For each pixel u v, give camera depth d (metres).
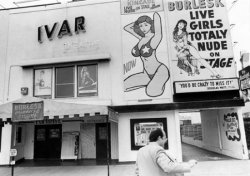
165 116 12.49
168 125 12.41
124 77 13.02
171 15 13.26
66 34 13.95
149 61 12.97
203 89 12.12
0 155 13.32
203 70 12.60
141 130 12.52
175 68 12.73
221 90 12.05
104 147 14.20
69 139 14.25
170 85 12.63
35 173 10.79
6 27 14.63
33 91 13.79
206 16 13.07
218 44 12.76
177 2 13.35
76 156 13.89
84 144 14.39
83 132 14.48
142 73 12.92
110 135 14.11
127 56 13.20
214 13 13.08
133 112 12.63
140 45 13.19
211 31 12.91
